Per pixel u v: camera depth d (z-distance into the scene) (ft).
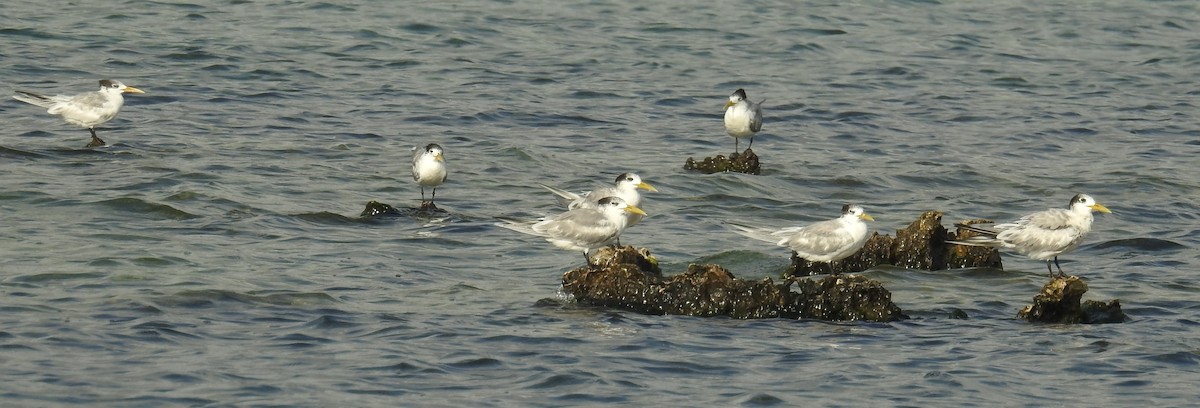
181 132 97.81
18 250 65.77
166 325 54.03
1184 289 65.10
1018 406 47.47
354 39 134.62
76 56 121.39
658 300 59.11
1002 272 68.13
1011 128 110.73
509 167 92.48
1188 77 133.49
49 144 91.97
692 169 93.25
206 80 115.55
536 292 61.82
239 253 67.05
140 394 46.24
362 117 105.70
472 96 114.62
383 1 151.23
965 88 125.70
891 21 154.71
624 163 95.09
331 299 59.11
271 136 98.07
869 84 126.21
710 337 54.95
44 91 109.19
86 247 66.90
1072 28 154.51
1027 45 146.00
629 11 153.38
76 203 76.07
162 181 82.64
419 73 122.72
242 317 55.77
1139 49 145.89
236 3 147.54
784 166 95.40
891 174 94.27
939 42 145.79
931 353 53.52
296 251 68.13
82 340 51.70
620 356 51.98
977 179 93.76
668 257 69.77
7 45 123.44
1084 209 64.85
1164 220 82.74
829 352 53.26
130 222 72.90
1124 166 98.22
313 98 111.34
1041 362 52.60
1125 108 119.34
